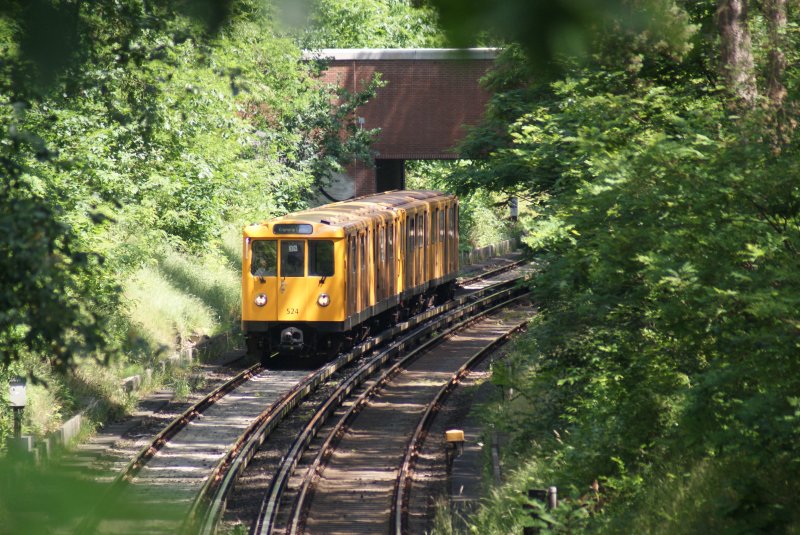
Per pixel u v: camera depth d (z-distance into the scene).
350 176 164.50
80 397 78.75
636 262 39.97
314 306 101.31
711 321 35.88
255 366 102.44
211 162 126.62
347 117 156.75
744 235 34.12
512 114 78.75
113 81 43.91
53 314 27.78
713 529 37.56
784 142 37.75
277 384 96.00
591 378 53.09
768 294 30.31
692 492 41.62
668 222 38.00
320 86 154.50
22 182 31.94
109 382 82.88
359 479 69.25
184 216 126.50
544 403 67.81
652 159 37.50
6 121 32.69
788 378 31.19
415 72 154.50
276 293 101.88
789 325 30.69
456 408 90.44
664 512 41.00
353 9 181.62
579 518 44.41
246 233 102.56
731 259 35.09
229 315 126.25
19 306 27.70
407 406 91.62
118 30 34.62
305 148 154.88
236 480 66.62
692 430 34.75
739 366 32.47
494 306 153.00
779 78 43.78
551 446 59.66
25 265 26.83
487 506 58.47
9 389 63.75
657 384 42.44
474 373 106.12
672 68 54.16
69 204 74.56
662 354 42.28
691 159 37.78
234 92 40.66
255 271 102.38
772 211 36.16
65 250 28.88
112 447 72.44
